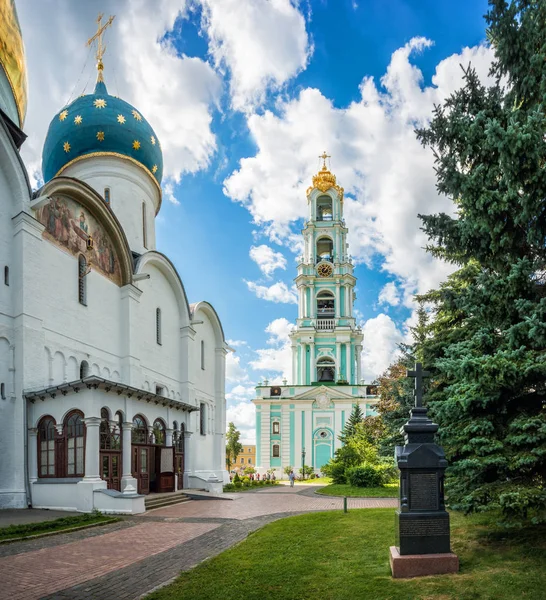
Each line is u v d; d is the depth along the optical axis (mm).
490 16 10086
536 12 9820
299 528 15117
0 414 20188
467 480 11250
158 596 8938
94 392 20781
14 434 20469
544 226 10109
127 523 17703
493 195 10055
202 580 9812
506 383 10438
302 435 67938
